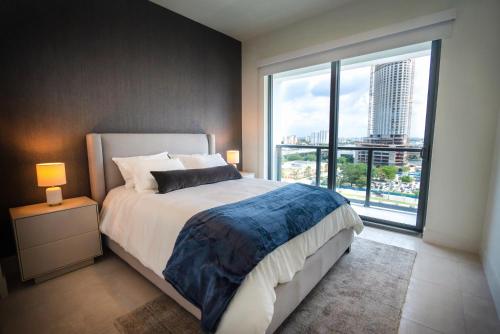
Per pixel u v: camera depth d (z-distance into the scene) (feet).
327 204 6.55
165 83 10.12
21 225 5.78
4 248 6.68
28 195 6.98
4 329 4.73
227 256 4.03
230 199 6.36
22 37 6.63
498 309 5.00
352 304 5.34
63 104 7.48
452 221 7.98
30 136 6.95
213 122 12.34
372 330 4.64
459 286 5.99
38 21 6.87
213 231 4.46
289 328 4.67
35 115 6.99
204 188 7.71
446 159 7.91
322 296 5.62
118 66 8.64
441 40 8.02
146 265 5.58
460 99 7.54
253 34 12.50
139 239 5.90
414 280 6.24
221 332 3.64
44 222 6.13
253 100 13.32
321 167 12.41
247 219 4.71
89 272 6.75
